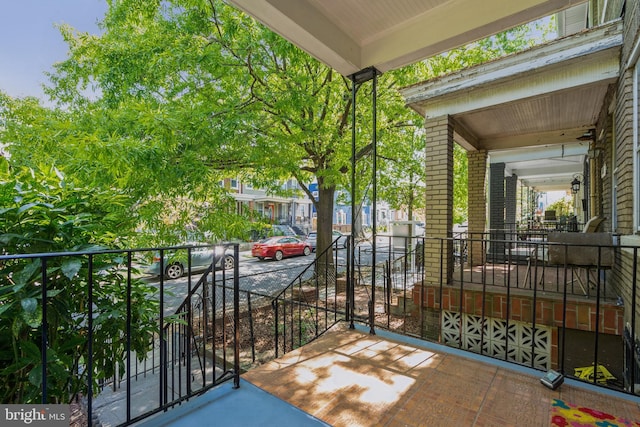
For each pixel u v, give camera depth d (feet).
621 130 10.07
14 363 4.80
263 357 12.69
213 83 18.26
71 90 20.26
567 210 52.90
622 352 9.14
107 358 6.25
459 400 5.47
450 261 12.90
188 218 15.48
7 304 4.40
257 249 40.55
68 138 11.04
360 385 6.03
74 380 5.93
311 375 6.43
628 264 8.64
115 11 16.62
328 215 25.89
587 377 9.21
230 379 6.24
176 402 5.34
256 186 21.85
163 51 16.28
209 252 30.45
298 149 22.00
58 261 5.17
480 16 7.24
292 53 16.65
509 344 10.80
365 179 28.60
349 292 9.77
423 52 8.21
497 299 10.82
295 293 20.72
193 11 16.06
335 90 22.26
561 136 17.78
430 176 13.83
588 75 10.73
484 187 19.17
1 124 17.85
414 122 24.81
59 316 5.39
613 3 11.69
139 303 6.40
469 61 22.20
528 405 5.29
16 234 4.99
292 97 17.26
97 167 11.60
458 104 13.30
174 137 13.37
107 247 6.21
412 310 14.64
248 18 16.85
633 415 4.97
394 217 99.91
